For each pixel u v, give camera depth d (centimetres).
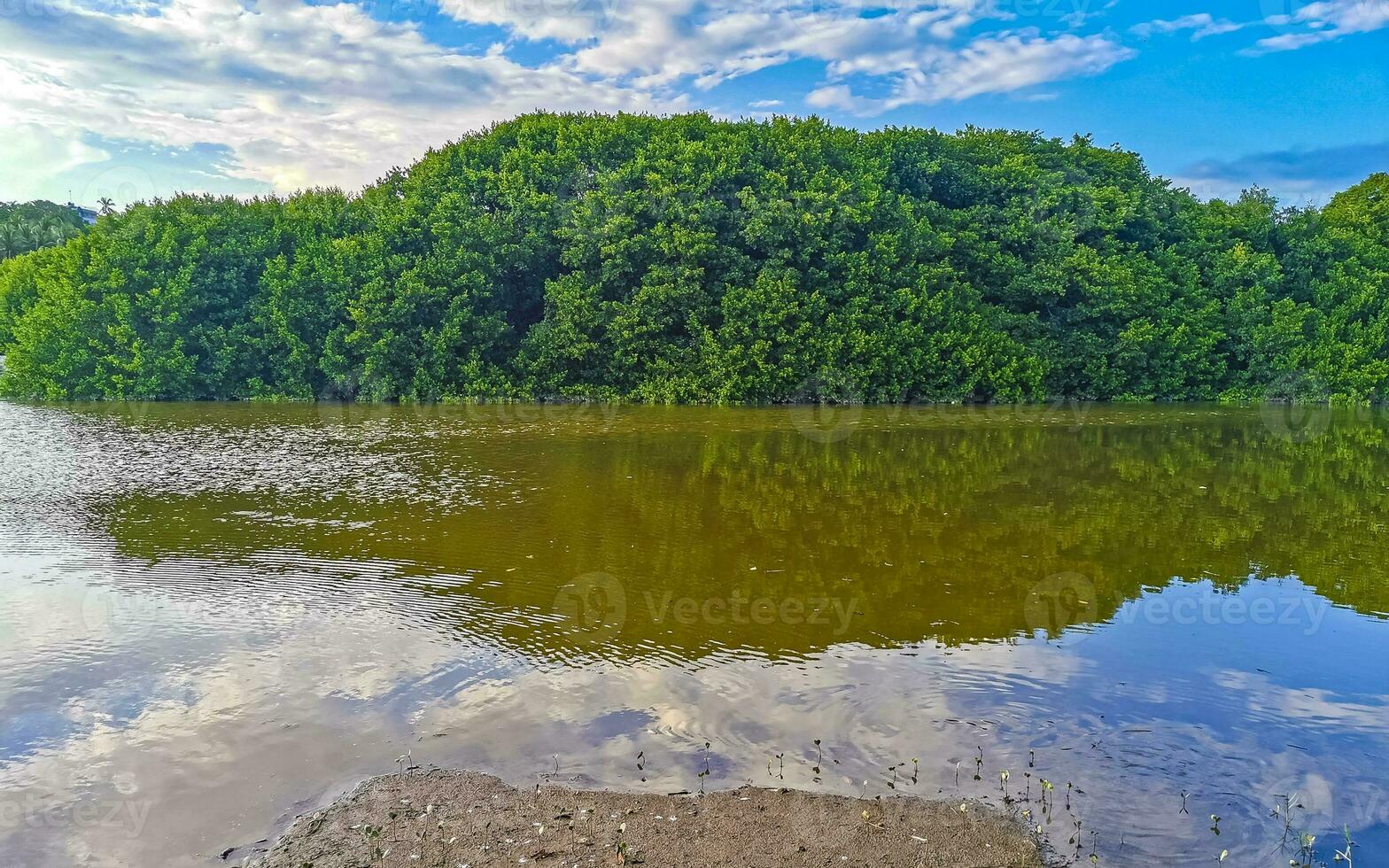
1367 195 4294
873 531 1250
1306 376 3394
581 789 590
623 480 1594
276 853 523
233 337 3088
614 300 3147
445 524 1254
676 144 3272
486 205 3331
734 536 1216
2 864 510
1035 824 559
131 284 3084
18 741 641
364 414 2638
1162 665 798
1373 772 622
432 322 3064
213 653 796
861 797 587
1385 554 1162
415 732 661
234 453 1859
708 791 591
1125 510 1402
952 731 674
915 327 3042
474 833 539
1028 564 1102
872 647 834
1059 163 3809
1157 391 3459
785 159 3253
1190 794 594
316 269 3092
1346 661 813
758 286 3009
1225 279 3634
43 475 1588
